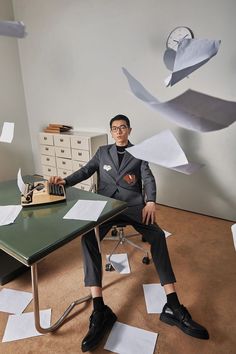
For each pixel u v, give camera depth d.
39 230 1.21
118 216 1.78
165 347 1.39
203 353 1.35
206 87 2.45
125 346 1.40
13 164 4.12
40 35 3.52
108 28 2.89
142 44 2.71
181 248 2.26
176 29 2.46
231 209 2.67
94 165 1.97
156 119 2.84
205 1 2.26
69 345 1.42
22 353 1.38
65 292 1.80
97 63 3.11
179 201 2.99
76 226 1.24
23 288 1.85
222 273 1.94
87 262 1.56
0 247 1.13
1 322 1.57
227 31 2.23
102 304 1.50
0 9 3.54
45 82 3.72
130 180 1.88
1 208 1.45
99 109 3.28
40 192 1.53
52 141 3.44
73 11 3.10
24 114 4.12
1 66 3.71
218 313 1.59
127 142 1.92
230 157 2.52
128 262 2.09
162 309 1.61
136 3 2.63
